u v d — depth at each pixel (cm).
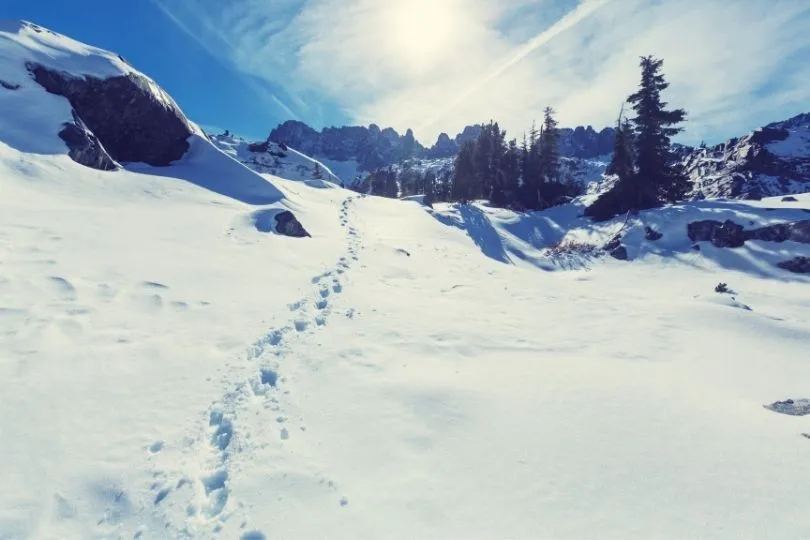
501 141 5800
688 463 486
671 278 2519
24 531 388
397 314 1070
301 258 1539
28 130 1831
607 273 2769
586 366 795
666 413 605
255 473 482
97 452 492
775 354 899
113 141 2506
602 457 500
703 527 390
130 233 1335
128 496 443
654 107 3503
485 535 391
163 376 659
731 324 1086
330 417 592
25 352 643
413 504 433
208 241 1475
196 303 951
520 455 509
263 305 1013
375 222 2905
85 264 1009
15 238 1055
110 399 586
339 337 884
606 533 388
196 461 501
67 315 776
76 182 1752
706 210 2992
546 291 1505
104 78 2416
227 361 729
